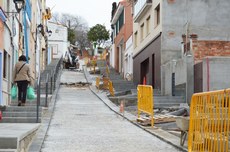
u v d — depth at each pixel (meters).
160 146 11.14
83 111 20.17
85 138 12.28
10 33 18.77
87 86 38.25
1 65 16.20
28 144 10.29
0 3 16.11
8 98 18.05
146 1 30.14
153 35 29.50
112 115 18.78
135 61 36.69
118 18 52.44
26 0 27.33
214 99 8.34
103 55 79.56
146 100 15.20
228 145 7.72
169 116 15.85
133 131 13.98
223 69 20.42
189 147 9.59
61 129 14.12
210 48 23.86
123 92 29.11
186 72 21.94
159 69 27.75
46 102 19.11
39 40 40.53
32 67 32.81
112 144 11.34
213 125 8.38
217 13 27.56
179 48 27.22
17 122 14.66
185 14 27.42
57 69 43.44
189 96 21.66
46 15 53.06
